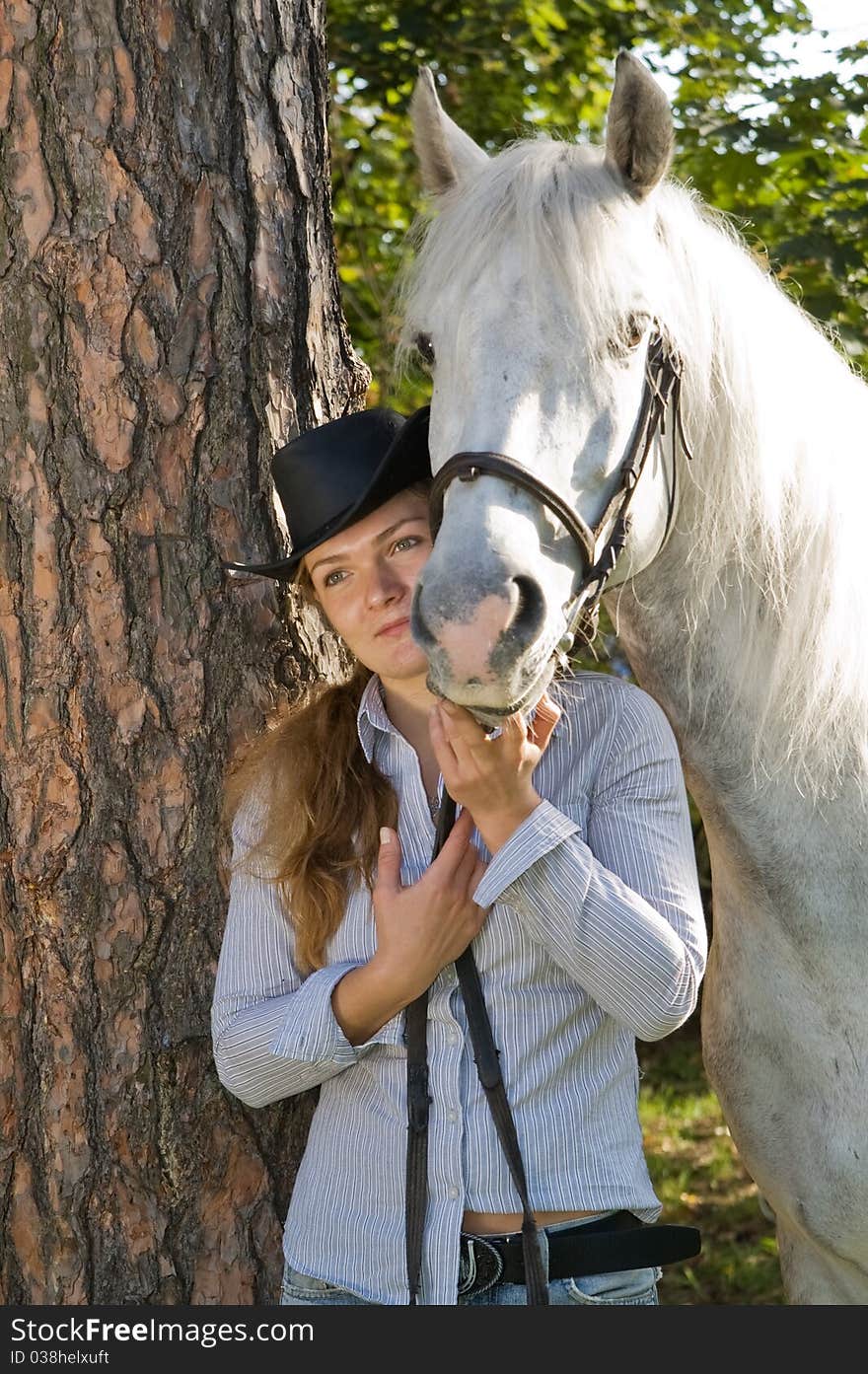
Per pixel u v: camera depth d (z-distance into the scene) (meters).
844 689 1.58
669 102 1.37
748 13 4.70
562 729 1.45
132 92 1.68
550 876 1.29
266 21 1.80
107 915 1.67
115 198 1.67
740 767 1.64
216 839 1.71
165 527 1.70
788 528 1.57
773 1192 1.79
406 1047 1.38
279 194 1.81
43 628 1.67
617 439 1.36
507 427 1.29
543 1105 1.36
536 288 1.32
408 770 1.49
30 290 1.66
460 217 1.39
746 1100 1.77
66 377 1.67
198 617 1.71
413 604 1.27
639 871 1.38
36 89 1.65
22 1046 1.69
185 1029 1.69
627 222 1.39
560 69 5.05
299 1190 1.49
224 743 1.73
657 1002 1.30
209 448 1.72
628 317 1.36
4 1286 1.71
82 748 1.67
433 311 1.38
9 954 1.69
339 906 1.45
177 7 1.70
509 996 1.37
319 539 1.45
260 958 1.49
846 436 1.64
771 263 3.41
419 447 1.47
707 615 1.61
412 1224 1.30
